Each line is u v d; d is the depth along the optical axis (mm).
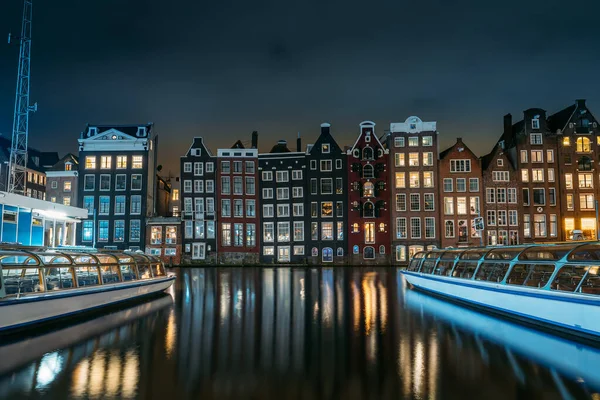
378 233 53312
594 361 10305
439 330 13641
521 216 51281
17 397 8180
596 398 8180
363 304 19078
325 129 55594
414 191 53062
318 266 52094
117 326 14234
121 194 54156
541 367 9922
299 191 55094
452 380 9141
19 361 10344
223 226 54625
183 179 55125
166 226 54000
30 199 23453
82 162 54531
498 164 52312
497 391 8531
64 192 56969
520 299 14562
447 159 53062
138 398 8164
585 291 12656
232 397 8242
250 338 12688
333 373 9578
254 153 55969
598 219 50312
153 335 13023
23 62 44125
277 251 54625
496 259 17500
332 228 54000
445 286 20453
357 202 53594
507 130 55438
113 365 10094
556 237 50688
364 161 54344
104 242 53312
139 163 54750
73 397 8195
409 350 11375
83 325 14328
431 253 24281
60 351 11195
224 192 55125
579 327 12016
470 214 52062
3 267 12906
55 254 15469
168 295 22344
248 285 27828
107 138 54906
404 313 16688
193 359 10555
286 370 9781
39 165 66938
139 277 20547
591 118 51938
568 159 51625
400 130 53969
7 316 12469
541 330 13516
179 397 8227
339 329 13875
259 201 55438
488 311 16734
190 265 53219
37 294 13570
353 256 53125
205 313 16766
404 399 8156
